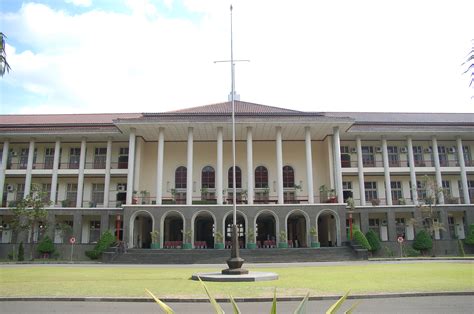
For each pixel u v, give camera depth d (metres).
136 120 37.16
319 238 43.31
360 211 38.28
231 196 41.22
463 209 38.72
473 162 43.25
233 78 23.00
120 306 11.03
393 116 45.81
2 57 13.54
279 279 16.53
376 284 14.58
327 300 11.80
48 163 42.53
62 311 10.26
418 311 9.93
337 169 37.81
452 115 46.78
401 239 33.59
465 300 11.60
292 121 37.28
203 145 42.91
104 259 32.12
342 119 37.41
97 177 42.16
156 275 19.41
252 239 35.12
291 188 42.09
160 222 35.91
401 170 41.16
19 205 35.78
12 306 11.03
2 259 36.19
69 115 47.09
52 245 36.09
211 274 17.70
